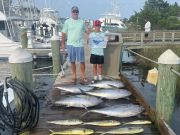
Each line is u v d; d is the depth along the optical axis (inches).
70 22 292.5
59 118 216.5
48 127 200.7
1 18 743.7
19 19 836.0
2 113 183.9
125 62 751.1
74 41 297.0
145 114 223.3
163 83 192.9
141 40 852.0
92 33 301.4
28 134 190.5
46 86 360.5
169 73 190.5
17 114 189.2
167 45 810.8
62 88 262.2
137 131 188.4
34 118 193.8
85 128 196.2
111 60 337.4
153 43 872.3
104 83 271.3
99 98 240.2
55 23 1032.2
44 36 895.1
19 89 186.4
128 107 216.1
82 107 232.1
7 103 186.5
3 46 705.6
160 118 196.5
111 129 196.1
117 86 272.4
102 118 216.5
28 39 741.3
